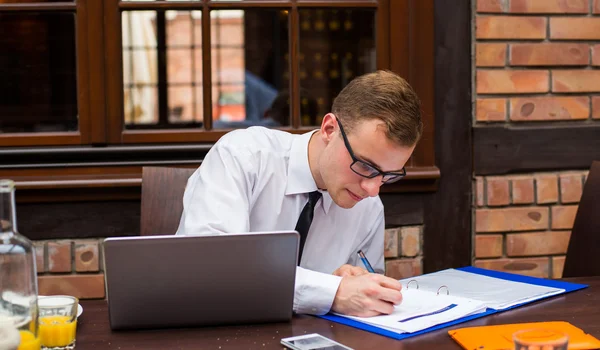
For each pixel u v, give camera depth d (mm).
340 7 2342
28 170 2209
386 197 2355
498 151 2406
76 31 2246
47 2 2234
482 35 2354
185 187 1838
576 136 2445
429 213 2393
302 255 1762
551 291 1506
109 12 2246
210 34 2311
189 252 1233
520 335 1007
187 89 2320
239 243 1246
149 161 2266
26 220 2207
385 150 1394
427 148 2344
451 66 2367
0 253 1061
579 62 2416
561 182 2438
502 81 2381
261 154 1699
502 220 2418
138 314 1255
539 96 2412
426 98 2348
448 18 2354
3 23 2242
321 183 1688
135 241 1216
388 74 1447
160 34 2291
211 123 2332
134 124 2299
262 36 2342
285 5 2322
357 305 1345
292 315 1373
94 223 2238
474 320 1316
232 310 1282
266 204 1707
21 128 2262
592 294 1509
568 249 2021
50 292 2234
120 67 2268
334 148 1475
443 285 1564
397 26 2336
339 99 1491
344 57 2377
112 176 2207
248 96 2355
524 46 2385
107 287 1233
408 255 2381
